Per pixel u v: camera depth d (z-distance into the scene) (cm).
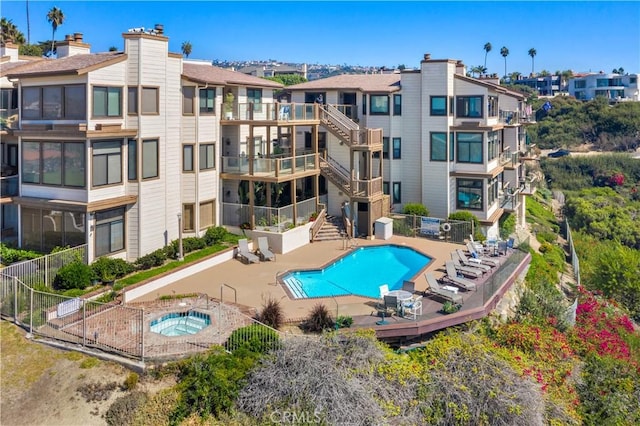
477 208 3981
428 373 1867
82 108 2608
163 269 2741
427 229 3725
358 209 3791
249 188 3438
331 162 4019
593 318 3005
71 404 1736
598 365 2258
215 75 3538
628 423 2016
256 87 3806
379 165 4109
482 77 5303
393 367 1855
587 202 6638
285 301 2452
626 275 3766
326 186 4028
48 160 2706
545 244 4512
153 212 2917
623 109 10319
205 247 3164
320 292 2669
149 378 1820
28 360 1916
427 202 4112
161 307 2312
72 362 1892
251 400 1706
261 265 3052
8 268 2238
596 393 2114
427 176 4088
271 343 1916
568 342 2467
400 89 4147
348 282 2856
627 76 14238
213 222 3406
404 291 2422
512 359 2027
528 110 5425
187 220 3206
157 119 2905
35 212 2766
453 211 4059
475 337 2136
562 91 16175
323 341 1916
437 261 3155
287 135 4166
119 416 1684
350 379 1753
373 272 3047
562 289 3594
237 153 3547
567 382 2131
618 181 8356
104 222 2703
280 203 3809
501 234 4138
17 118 3077
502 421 1748
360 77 4641
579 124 10350
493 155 4166
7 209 3058
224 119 3428
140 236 2842
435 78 3988
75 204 2580
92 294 2347
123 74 2764
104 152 2667
